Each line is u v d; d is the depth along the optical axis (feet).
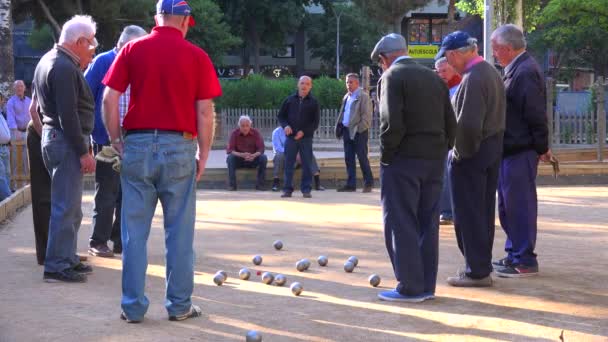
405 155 19.99
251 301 20.52
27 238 31.32
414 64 20.04
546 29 157.99
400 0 171.32
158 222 35.78
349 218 37.27
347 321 18.54
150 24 136.98
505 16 78.13
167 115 17.79
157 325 18.13
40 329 17.78
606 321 18.60
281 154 53.21
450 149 20.76
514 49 23.54
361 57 235.40
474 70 21.42
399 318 18.81
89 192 50.16
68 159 22.61
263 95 124.98
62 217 22.74
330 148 101.50
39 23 134.51
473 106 21.17
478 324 18.28
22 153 49.75
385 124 19.66
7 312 19.29
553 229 33.35
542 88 23.45
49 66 22.12
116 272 24.32
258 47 224.33
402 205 20.18
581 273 24.12
